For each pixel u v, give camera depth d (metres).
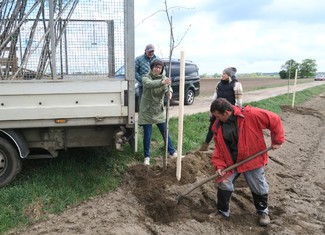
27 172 6.00
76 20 5.60
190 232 4.91
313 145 10.82
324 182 7.43
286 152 9.39
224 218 5.34
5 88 5.25
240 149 4.99
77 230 4.70
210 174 6.82
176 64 16.12
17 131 5.53
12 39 5.50
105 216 5.05
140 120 6.65
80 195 5.61
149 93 6.46
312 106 21.31
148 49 7.41
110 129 5.93
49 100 5.40
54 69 5.52
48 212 5.13
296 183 7.25
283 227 5.16
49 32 5.52
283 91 30.66
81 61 5.66
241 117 4.95
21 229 4.75
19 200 5.18
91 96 5.52
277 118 4.90
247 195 6.14
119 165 6.63
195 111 14.05
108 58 5.69
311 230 5.16
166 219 5.25
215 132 5.16
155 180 6.07
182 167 6.54
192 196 5.77
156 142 8.12
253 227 5.27
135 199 5.64
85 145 5.90
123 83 5.59
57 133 5.75
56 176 5.88
